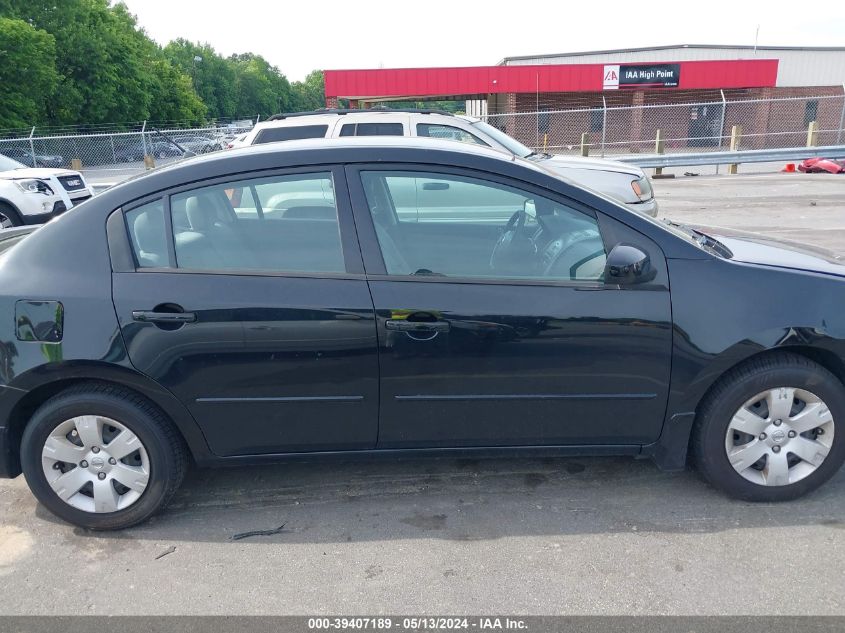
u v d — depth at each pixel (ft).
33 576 9.02
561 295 9.40
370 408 9.65
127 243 9.55
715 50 113.39
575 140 107.96
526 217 9.86
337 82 102.58
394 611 8.16
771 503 10.13
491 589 8.50
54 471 9.79
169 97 187.83
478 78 102.83
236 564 9.16
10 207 32.86
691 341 9.37
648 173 68.33
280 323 9.30
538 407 9.68
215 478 11.51
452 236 9.79
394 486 11.06
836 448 9.82
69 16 144.05
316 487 11.12
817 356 9.96
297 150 9.95
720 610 7.99
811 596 8.18
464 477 11.28
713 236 11.85
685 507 10.12
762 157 60.64
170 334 9.27
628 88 103.65
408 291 9.37
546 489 10.80
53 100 139.03
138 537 9.87
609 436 9.89
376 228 9.66
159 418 9.73
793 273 9.61
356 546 9.48
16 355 9.33
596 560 8.98
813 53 109.19
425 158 9.81
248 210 9.72
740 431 9.78
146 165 67.26
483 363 9.45
